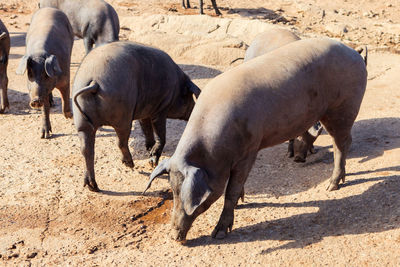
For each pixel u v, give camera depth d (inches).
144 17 713.6
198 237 241.4
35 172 315.6
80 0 532.4
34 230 252.1
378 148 318.0
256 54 355.6
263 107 227.6
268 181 299.9
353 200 257.8
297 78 237.6
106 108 267.0
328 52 250.8
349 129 268.2
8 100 454.0
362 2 959.0
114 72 266.7
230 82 228.8
